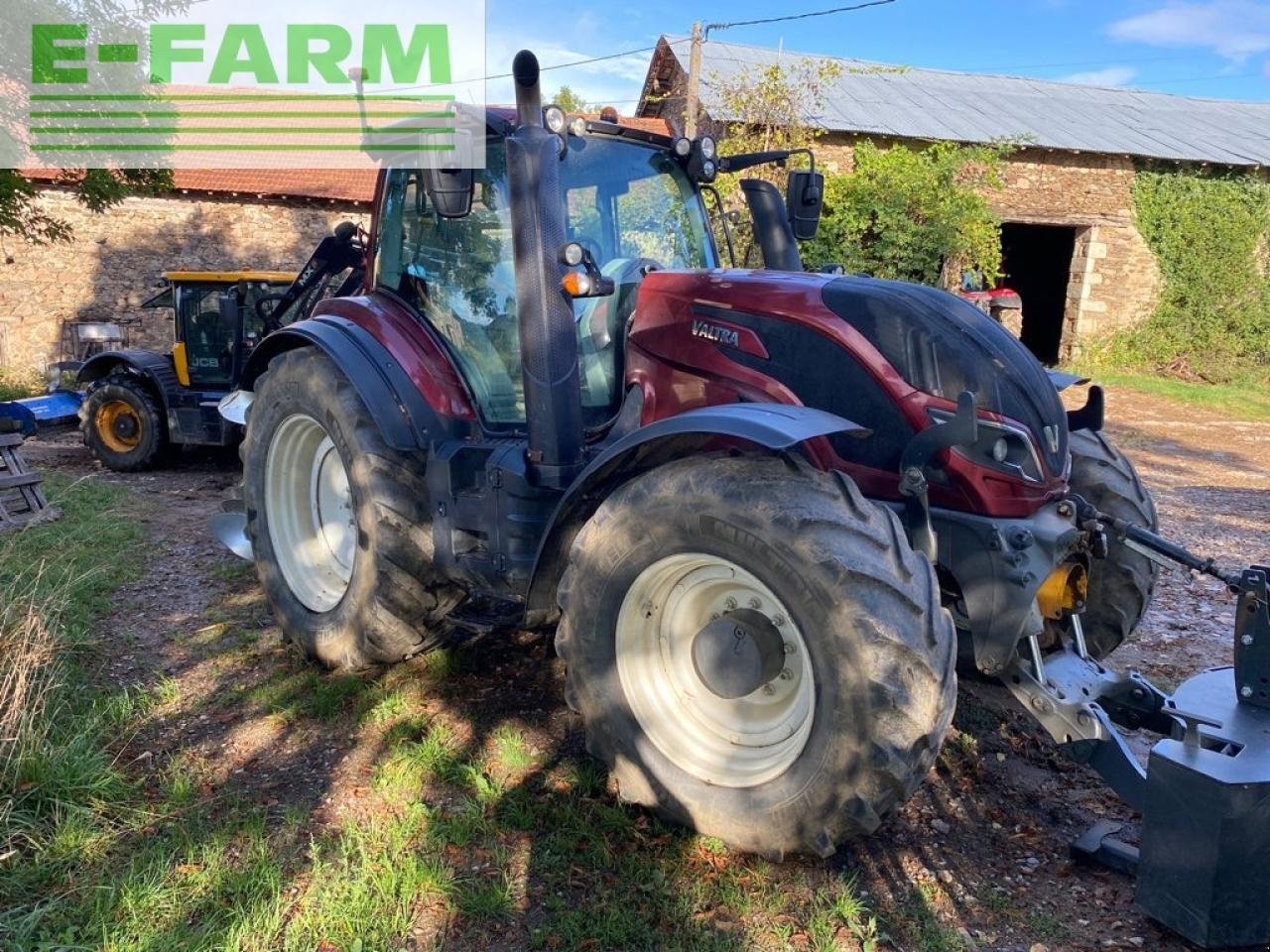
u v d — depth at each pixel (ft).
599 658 9.61
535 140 10.64
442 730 11.53
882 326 9.92
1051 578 9.76
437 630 12.73
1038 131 54.03
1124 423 42.11
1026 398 9.98
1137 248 55.42
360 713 12.00
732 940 8.09
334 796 10.24
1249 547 21.47
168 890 8.51
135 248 50.37
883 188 47.39
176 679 13.00
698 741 9.46
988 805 10.31
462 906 8.46
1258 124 62.69
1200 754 7.95
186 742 11.37
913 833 9.77
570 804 9.95
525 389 11.08
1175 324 55.88
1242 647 8.79
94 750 10.62
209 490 26.63
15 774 9.64
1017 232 67.15
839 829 8.29
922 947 8.12
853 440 10.02
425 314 12.99
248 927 8.06
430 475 12.00
